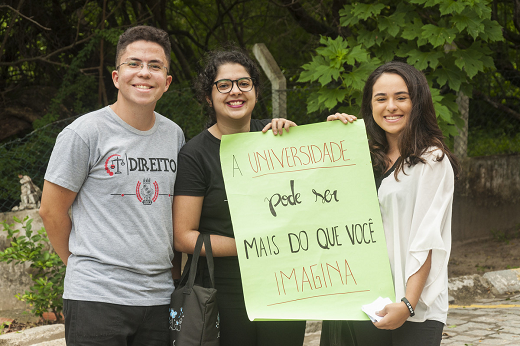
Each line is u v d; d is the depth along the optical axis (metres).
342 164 2.26
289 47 11.23
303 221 2.22
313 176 2.26
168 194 2.24
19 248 4.18
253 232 2.21
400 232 2.12
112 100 9.30
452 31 4.89
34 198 5.14
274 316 2.14
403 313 1.98
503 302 4.80
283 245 2.21
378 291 2.13
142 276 2.15
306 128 2.31
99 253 2.11
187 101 6.42
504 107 7.89
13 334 3.78
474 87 7.56
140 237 2.14
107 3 9.25
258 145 2.30
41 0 8.76
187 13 11.66
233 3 10.82
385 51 5.28
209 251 2.23
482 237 7.12
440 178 2.07
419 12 5.86
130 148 2.17
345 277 2.17
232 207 2.24
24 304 4.70
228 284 2.32
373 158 2.34
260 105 6.71
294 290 2.18
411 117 2.15
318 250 2.20
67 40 9.20
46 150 6.54
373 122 2.37
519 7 7.99
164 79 2.22
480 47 5.17
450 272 5.82
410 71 2.20
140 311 2.14
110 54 9.36
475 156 7.11
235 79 2.28
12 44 8.95
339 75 4.75
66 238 2.27
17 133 8.49
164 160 2.25
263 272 2.19
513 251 6.54
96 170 2.14
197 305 2.13
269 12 11.19
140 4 9.46
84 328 2.08
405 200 2.11
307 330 4.05
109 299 2.08
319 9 7.13
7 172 6.34
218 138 2.38
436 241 2.00
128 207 2.13
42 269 4.28
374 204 2.20
